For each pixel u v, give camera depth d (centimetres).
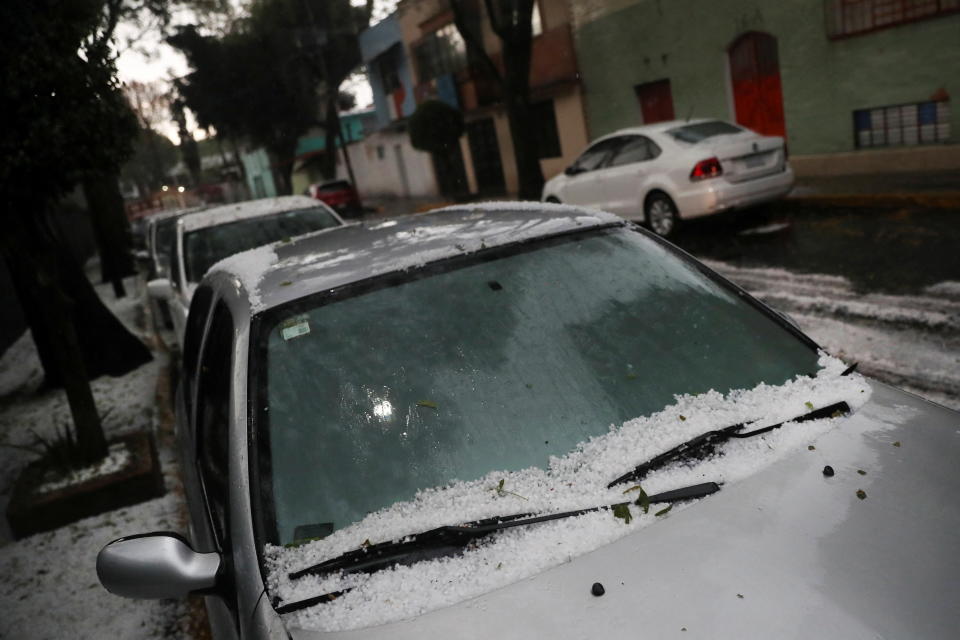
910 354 455
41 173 432
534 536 154
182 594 166
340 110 4703
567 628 133
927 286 574
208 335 262
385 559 151
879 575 135
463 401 185
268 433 178
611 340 205
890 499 152
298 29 3228
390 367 192
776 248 795
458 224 268
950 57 980
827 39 1121
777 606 131
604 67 1616
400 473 172
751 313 221
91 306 732
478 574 146
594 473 168
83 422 451
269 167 4994
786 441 173
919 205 848
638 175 955
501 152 2220
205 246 657
